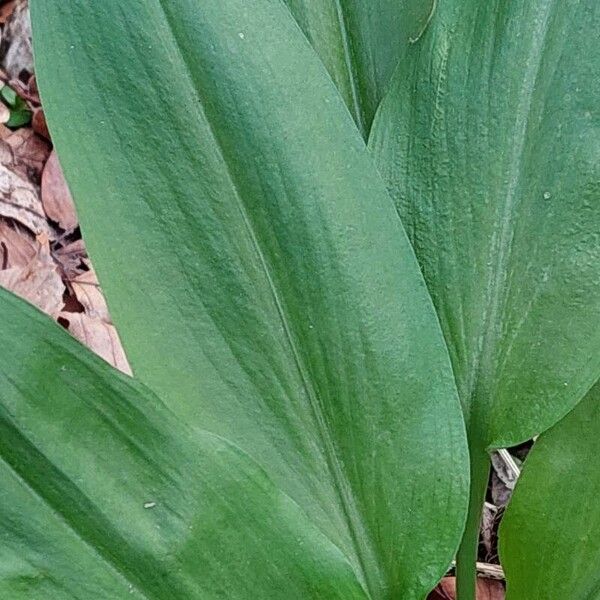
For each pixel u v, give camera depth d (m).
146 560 0.22
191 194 0.24
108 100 0.24
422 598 0.27
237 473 0.23
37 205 0.55
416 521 0.26
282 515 0.23
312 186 0.25
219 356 0.25
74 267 0.53
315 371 0.25
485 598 0.41
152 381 0.24
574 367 0.27
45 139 0.57
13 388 0.21
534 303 0.27
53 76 0.24
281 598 0.23
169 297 0.25
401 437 0.26
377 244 0.25
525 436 0.27
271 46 0.25
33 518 0.21
